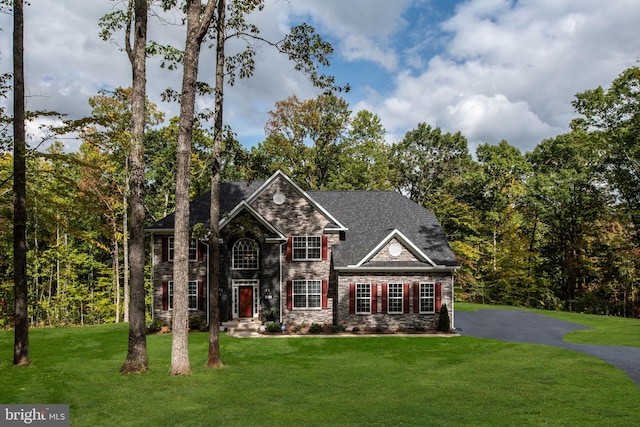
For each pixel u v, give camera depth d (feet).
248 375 54.85
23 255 59.57
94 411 40.34
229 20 64.80
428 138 181.27
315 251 102.06
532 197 146.61
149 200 159.33
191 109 54.90
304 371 57.57
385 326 95.66
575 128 131.13
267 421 37.24
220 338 85.10
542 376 52.80
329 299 101.09
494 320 107.45
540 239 164.76
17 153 57.77
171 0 58.03
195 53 54.85
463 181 171.53
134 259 55.98
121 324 106.01
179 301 54.90
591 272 147.43
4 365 59.47
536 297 157.99
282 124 159.33
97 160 108.47
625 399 42.73
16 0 56.85
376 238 103.45
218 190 61.98
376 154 171.63
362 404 42.47
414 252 96.53
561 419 36.78
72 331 94.17
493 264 156.87
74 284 149.48
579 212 145.38
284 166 159.84
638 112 110.01
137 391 47.01
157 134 140.05
